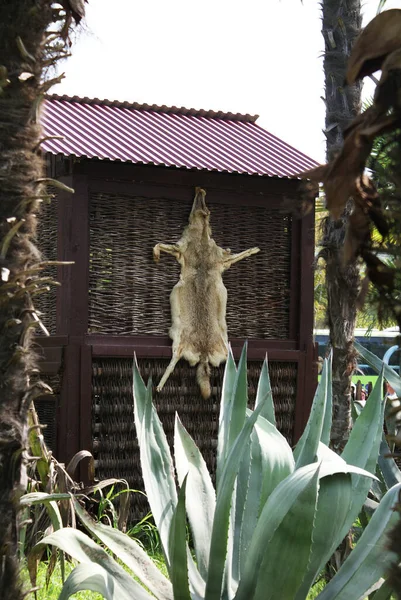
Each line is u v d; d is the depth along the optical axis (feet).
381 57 5.32
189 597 13.39
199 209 30.30
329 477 13.91
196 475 16.40
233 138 34.78
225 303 30.71
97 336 28.63
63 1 11.62
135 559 14.75
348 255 5.23
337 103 20.33
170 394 30.01
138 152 30.01
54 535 14.21
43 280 11.42
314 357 32.17
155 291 29.81
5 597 11.13
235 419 16.74
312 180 5.38
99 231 28.86
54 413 28.96
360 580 13.64
